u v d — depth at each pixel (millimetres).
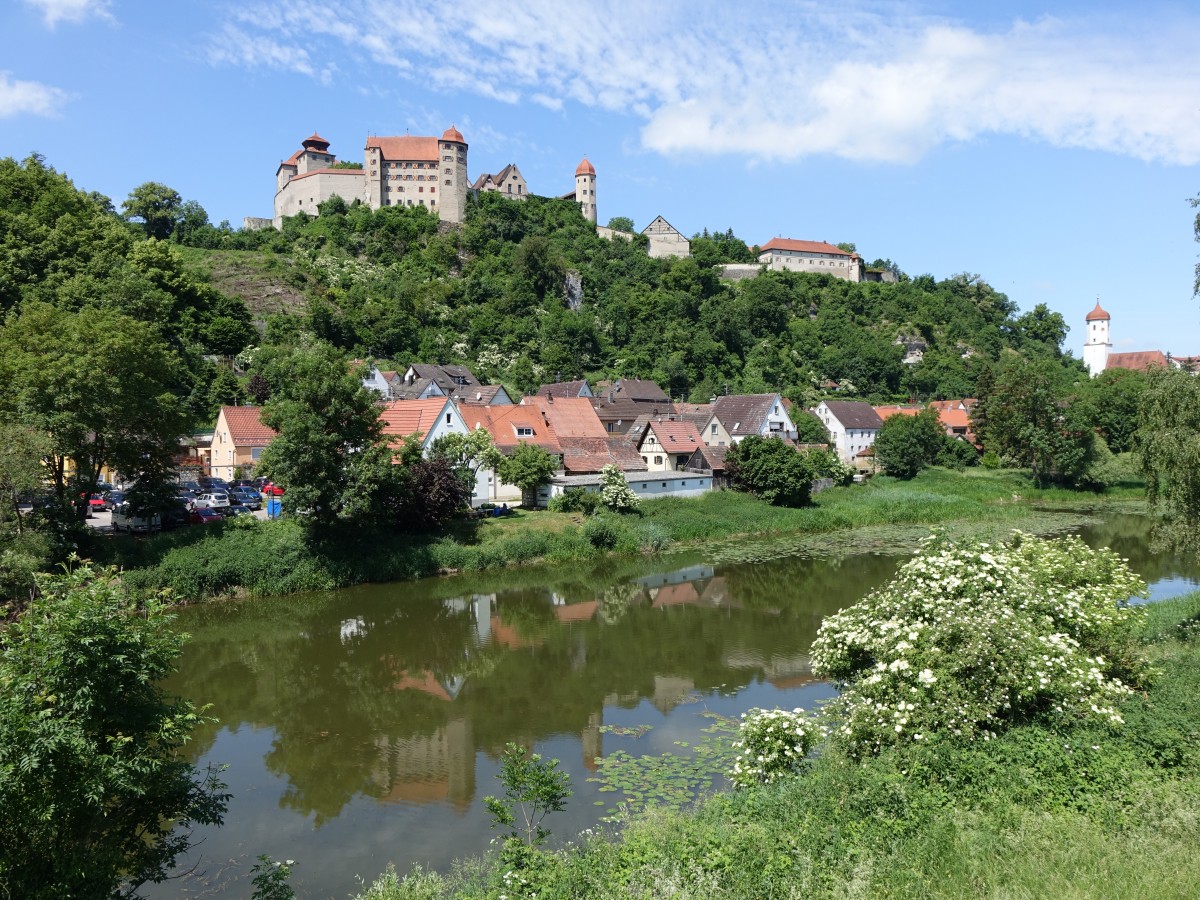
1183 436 25922
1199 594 34469
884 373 153750
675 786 19844
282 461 44594
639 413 100250
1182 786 13742
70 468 52500
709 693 27297
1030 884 11344
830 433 108062
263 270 132375
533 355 132875
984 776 14602
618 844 15586
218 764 22391
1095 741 15477
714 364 141625
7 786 10672
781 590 43938
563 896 12641
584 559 52969
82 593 12906
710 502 67438
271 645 34625
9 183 91625
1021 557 22719
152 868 13492
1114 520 67438
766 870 12352
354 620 38500
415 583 46219
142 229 145750
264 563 43312
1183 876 11117
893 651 17641
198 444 77125
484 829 18344
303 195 168375
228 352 99500
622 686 28406
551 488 62188
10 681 11938
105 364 40188
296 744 23891
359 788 20797
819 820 13914
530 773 16203
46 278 81312
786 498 69812
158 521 46906
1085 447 86188
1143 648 25234
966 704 16125
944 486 85688
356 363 98875
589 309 152125
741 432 92500
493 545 51375
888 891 11562
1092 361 164000
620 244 184125
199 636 35906
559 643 34188
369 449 46375
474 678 29828
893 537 60344
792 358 154125
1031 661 16562
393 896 14516
